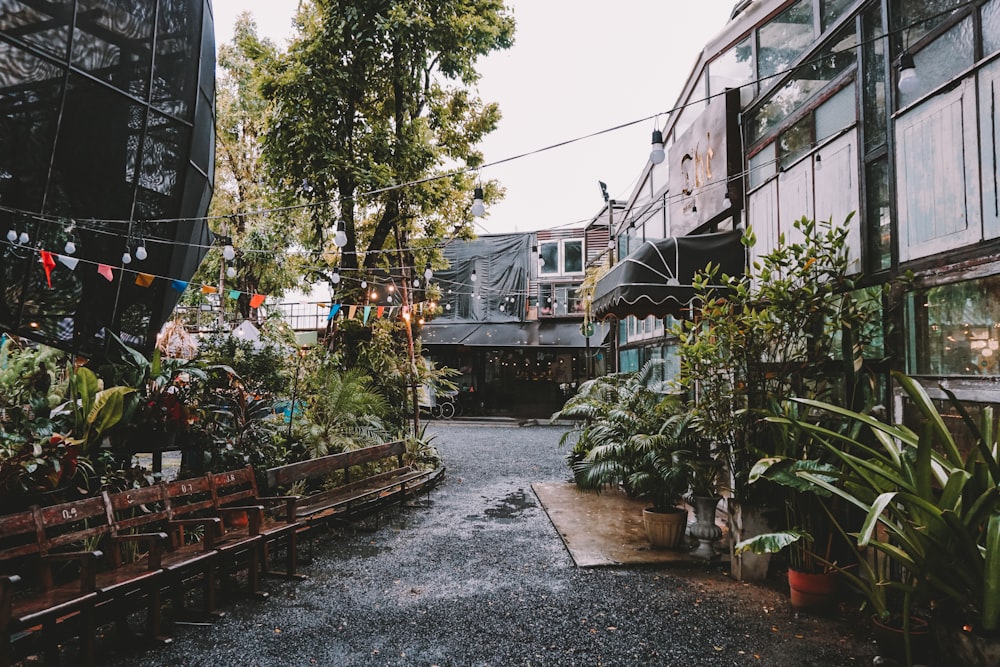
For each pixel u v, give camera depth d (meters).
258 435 7.05
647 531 5.91
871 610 4.24
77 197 5.30
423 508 7.75
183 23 6.16
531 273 21.14
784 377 4.97
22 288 5.00
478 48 11.55
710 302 5.22
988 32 3.67
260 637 3.93
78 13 5.10
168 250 6.29
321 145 10.30
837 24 5.23
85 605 3.33
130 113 5.64
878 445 4.38
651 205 11.09
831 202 5.31
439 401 20.91
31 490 4.67
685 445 5.73
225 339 8.33
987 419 3.39
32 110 4.84
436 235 12.83
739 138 7.11
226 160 16.73
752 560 4.96
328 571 5.27
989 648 2.79
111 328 5.81
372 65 10.88
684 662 3.59
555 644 3.84
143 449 6.33
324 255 11.43
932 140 4.10
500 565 5.43
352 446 8.32
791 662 3.57
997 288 3.59
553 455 12.54
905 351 4.35
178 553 4.23
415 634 3.98
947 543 3.06
